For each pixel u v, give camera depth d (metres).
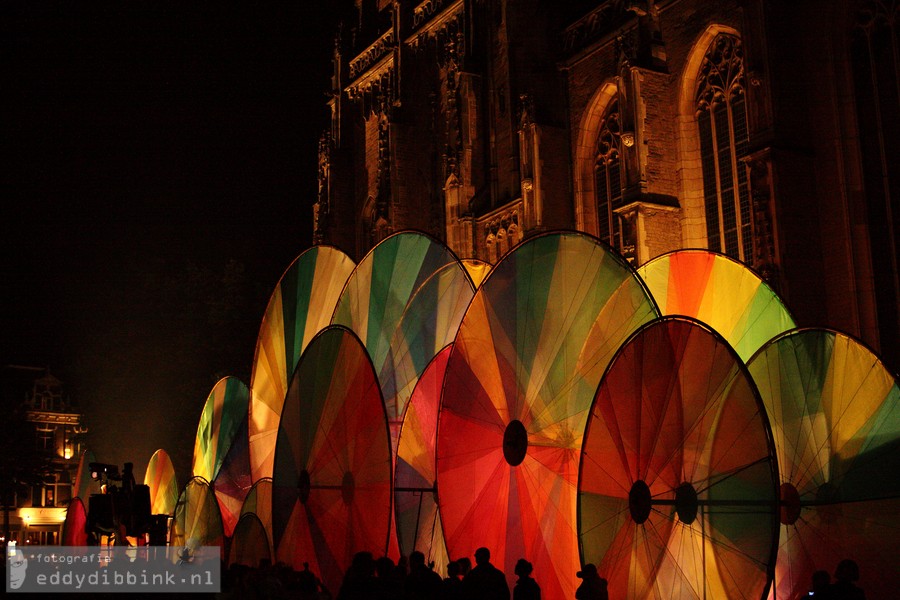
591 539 18.75
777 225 33.81
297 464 25.59
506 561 21.06
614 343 21.22
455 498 22.33
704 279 26.66
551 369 21.59
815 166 34.97
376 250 29.33
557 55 51.69
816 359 21.39
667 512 17.88
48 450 100.94
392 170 64.62
